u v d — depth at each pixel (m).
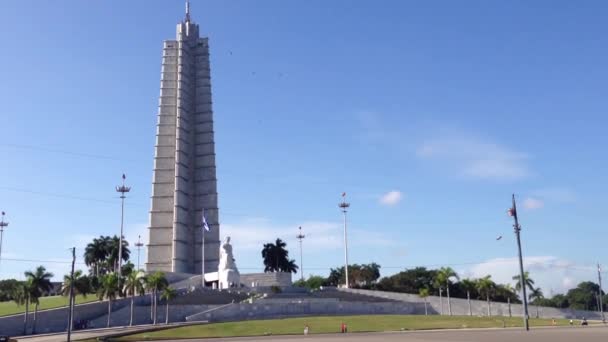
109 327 81.44
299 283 162.12
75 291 84.69
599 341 45.88
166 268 133.75
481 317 94.12
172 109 145.62
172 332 69.88
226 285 121.19
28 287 77.75
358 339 53.91
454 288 137.12
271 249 161.50
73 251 56.19
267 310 94.94
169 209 137.75
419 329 75.50
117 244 151.00
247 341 54.69
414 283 152.88
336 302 101.62
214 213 142.62
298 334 69.25
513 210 64.38
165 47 151.25
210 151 146.88
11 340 51.25
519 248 64.12
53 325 81.69
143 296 96.62
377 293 121.31
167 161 141.25
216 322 82.94
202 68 153.25
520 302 131.62
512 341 47.03
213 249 140.12
